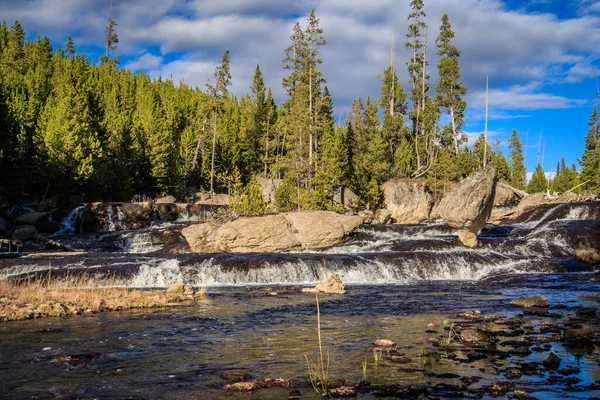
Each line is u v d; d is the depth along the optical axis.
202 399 6.38
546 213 41.28
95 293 17.80
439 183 68.56
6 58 111.44
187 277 24.36
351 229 37.03
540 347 9.14
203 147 82.06
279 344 9.91
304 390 6.72
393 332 11.04
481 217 30.27
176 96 111.19
